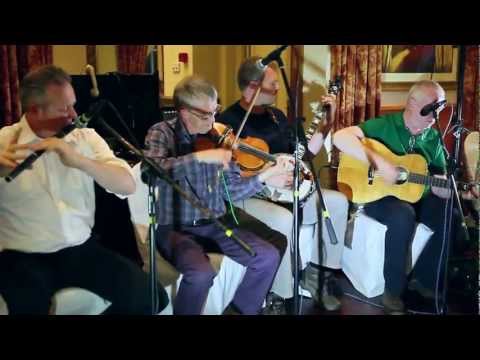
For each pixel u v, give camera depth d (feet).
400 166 9.24
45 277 6.51
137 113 10.83
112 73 10.67
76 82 10.28
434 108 8.52
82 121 6.27
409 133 9.34
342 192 9.53
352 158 9.41
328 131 9.36
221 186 8.12
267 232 8.43
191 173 7.68
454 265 9.66
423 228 9.59
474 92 13.52
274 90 9.18
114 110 6.57
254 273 7.88
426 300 9.37
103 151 6.89
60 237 6.70
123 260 7.00
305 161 8.98
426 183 9.23
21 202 6.55
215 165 7.89
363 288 9.36
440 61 13.51
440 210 9.39
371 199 9.37
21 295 6.24
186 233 7.93
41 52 11.12
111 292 6.70
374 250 9.13
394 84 13.21
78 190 6.88
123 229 7.98
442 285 9.56
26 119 6.69
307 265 9.48
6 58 10.36
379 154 9.25
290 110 11.60
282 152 9.32
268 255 7.83
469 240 9.45
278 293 8.95
